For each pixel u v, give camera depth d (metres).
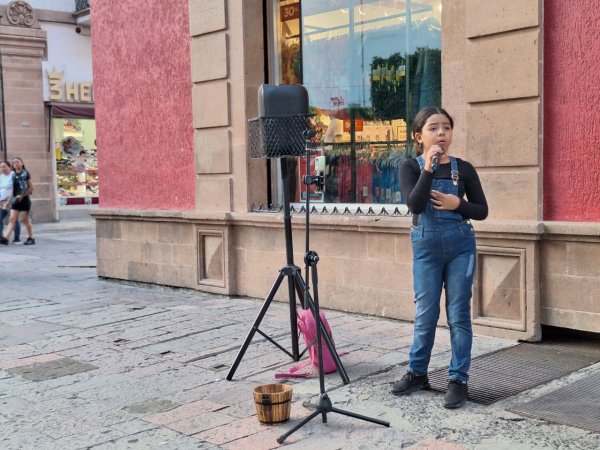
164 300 8.41
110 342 6.40
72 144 21.91
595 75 5.36
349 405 4.46
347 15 7.58
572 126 5.50
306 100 4.99
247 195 8.06
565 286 5.58
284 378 5.10
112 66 9.75
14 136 20.42
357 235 6.97
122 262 9.89
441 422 4.12
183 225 8.88
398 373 5.09
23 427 4.34
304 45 8.00
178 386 5.04
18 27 20.20
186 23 8.57
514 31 5.70
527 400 4.44
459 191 4.34
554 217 5.65
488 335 5.96
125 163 9.70
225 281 8.34
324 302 7.36
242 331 6.59
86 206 22.33
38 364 5.74
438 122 4.30
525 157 5.70
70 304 8.36
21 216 15.47
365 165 7.52
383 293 6.79
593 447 3.69
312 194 8.03
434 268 4.42
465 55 6.04
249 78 8.00
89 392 4.98
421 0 6.91
